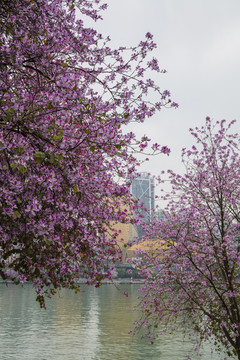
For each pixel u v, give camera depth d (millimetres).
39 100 6625
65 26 7555
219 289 12719
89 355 23906
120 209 8719
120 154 8062
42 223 5895
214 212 13750
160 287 13141
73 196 7684
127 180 8953
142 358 22609
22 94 6582
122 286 101062
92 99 7602
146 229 13492
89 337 29531
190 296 12422
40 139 6555
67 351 25031
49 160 6488
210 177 14023
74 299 62375
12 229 6199
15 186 5629
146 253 13453
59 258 7297
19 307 48875
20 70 6980
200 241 13219
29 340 28453
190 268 13602
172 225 13547
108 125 7645
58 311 45625
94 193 8156
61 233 7148
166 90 8242
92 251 7883
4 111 6199
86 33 7898
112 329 32969
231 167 13852
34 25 7039
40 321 37469
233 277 12695
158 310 13031
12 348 25719
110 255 8328
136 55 8266
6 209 5500
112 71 8266
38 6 6930
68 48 8555
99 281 8156
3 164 5855
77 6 8312
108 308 48969
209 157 13852
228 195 13344
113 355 23688
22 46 7027
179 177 14000
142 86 8258
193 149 14164
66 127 6926
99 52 8219
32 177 6023
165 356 22594
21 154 5742
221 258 12523
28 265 6805
